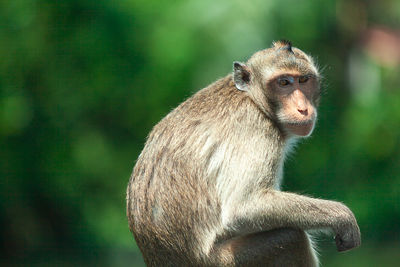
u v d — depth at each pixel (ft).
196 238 26.43
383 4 102.01
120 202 86.07
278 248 26.50
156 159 27.04
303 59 28.89
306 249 26.81
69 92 88.33
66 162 87.04
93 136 88.58
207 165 26.81
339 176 90.68
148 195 26.76
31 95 87.97
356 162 90.89
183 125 27.37
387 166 90.99
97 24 87.86
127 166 87.97
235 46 81.20
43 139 87.30
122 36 87.45
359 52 96.07
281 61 28.09
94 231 84.99
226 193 26.61
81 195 86.43
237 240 26.99
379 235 85.51
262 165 27.02
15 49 87.71
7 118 86.12
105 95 88.33
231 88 28.50
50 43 88.38
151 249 26.73
